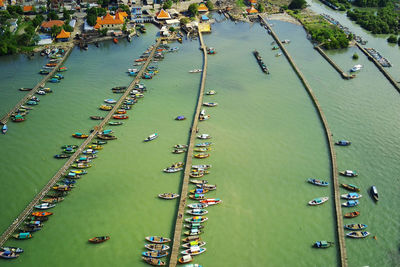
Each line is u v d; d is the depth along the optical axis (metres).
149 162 113.88
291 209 98.44
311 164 114.56
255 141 124.25
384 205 99.44
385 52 197.75
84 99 146.50
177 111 140.12
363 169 112.25
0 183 105.12
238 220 94.69
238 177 108.50
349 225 92.38
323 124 133.88
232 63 182.00
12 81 158.38
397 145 123.31
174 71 171.75
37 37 187.62
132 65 175.75
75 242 88.19
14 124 130.62
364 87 161.50
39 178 107.25
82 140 123.19
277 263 84.31
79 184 105.00
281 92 156.12
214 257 85.31
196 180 106.56
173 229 92.00
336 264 84.69
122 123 132.00
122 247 87.12
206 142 122.38
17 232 90.75
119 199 100.19
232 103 146.38
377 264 84.12
